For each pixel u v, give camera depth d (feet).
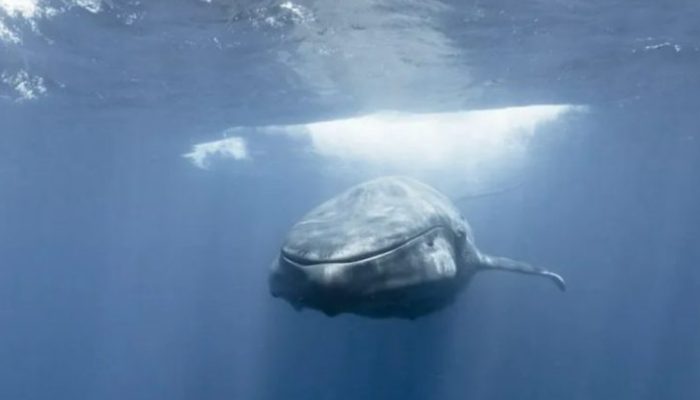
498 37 50.80
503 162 102.32
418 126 85.40
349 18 44.83
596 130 104.06
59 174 122.42
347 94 68.18
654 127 104.94
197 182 143.95
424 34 49.06
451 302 26.94
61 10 43.93
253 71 58.90
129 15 44.29
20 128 85.15
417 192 25.63
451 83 65.05
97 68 58.08
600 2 44.70
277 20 44.93
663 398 162.50
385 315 22.03
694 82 74.33
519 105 79.82
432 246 21.66
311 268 19.35
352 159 101.65
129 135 91.61
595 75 66.95
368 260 19.54
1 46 51.62
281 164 117.91
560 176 152.05
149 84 63.77
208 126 86.07
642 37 53.93
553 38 52.19
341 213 23.00
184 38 49.29
